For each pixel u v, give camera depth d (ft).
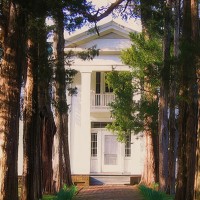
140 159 120.88
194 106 55.06
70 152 120.37
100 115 123.44
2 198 42.73
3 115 43.55
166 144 80.12
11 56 44.16
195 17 51.08
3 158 43.14
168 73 54.13
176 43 72.84
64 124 94.94
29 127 58.34
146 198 65.98
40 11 45.06
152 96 91.71
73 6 46.98
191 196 54.39
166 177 79.61
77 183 116.26
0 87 44.19
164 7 61.87
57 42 71.82
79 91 122.21
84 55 76.74
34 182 59.00
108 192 85.20
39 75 61.82
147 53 85.05
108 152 123.54
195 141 55.21
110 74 92.63
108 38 119.96
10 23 44.55
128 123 92.84
